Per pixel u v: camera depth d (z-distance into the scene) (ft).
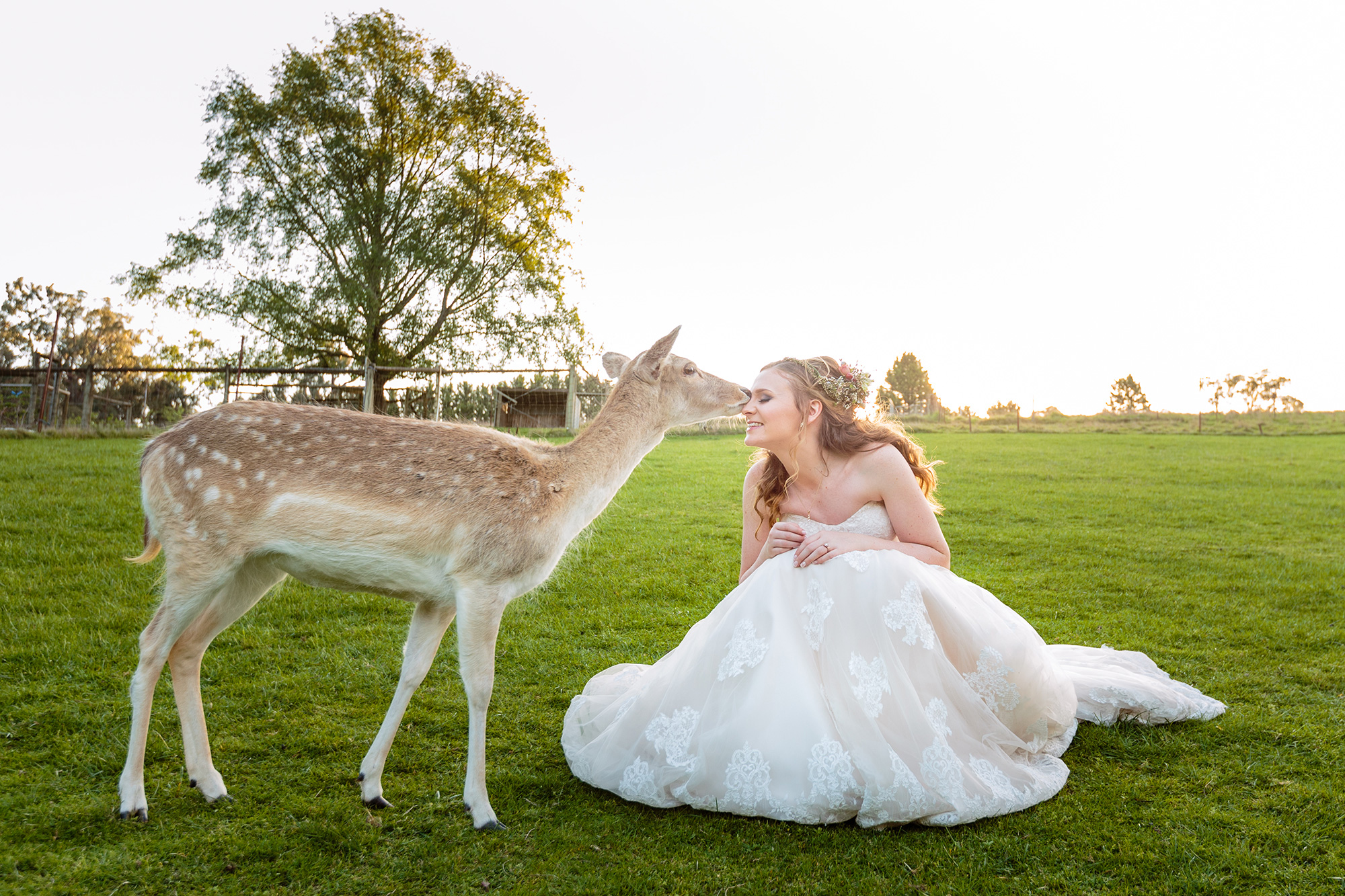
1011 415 129.39
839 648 10.30
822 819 9.85
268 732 12.64
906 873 9.00
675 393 13.21
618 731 11.14
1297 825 10.19
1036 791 10.59
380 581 10.53
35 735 11.96
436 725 13.25
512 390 79.30
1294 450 75.72
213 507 9.82
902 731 9.99
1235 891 8.76
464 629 10.33
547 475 11.36
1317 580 26.45
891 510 11.71
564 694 14.97
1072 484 51.57
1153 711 13.26
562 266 95.91
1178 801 10.84
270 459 10.11
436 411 70.28
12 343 140.67
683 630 19.63
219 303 81.66
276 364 84.79
